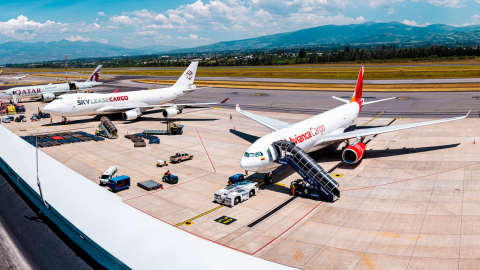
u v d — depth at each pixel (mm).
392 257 19453
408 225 23234
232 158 41250
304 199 28859
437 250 19953
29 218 21781
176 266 11406
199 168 37500
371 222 23984
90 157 41812
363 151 37844
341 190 30484
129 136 52031
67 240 18812
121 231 13719
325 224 23969
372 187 30781
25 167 22500
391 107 71938
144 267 11336
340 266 18734
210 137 52219
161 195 29922
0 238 19750
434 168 34969
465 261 18688
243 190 28859
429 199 27375
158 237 13320
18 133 55719
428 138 47188
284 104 82000
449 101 74188
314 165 28906
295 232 22922
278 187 32031
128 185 31594
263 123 50250
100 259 13281
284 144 31141
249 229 23500
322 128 39812
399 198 27938
